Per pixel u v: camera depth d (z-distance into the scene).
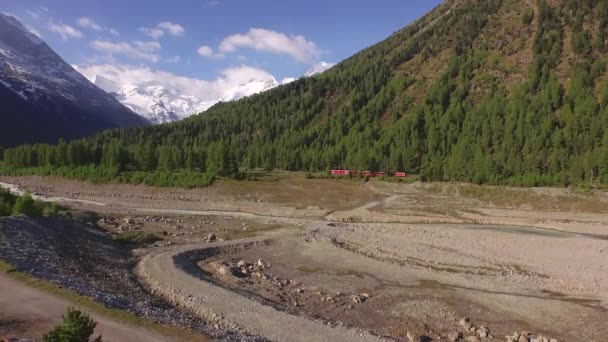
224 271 50.25
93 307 29.58
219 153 139.62
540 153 133.75
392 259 58.09
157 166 174.25
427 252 61.25
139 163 163.62
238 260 57.56
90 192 128.12
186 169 160.62
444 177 142.12
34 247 47.19
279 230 78.94
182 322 30.58
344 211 101.94
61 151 160.62
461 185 124.50
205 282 44.41
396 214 97.62
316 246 64.62
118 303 32.19
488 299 41.53
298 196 119.19
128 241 65.06
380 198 119.88
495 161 133.12
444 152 164.62
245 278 48.81
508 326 35.78
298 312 37.88
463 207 105.25
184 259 54.62
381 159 162.88
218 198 117.00
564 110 150.75
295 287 46.19
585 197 102.81
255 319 34.47
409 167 162.25
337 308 39.91
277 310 36.88
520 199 107.25
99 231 68.75
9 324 26.09
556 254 59.75
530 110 158.62
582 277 48.97
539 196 106.56
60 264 43.84
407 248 63.72
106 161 159.75
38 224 57.50
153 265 50.12
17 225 53.34
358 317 37.88
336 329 33.22
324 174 162.88
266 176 154.88
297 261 57.00
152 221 85.00
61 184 138.00
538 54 195.50
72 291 32.06
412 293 43.75
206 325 32.16
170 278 45.03
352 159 170.88
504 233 73.81
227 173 138.00
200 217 91.94
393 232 76.69
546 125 145.38
